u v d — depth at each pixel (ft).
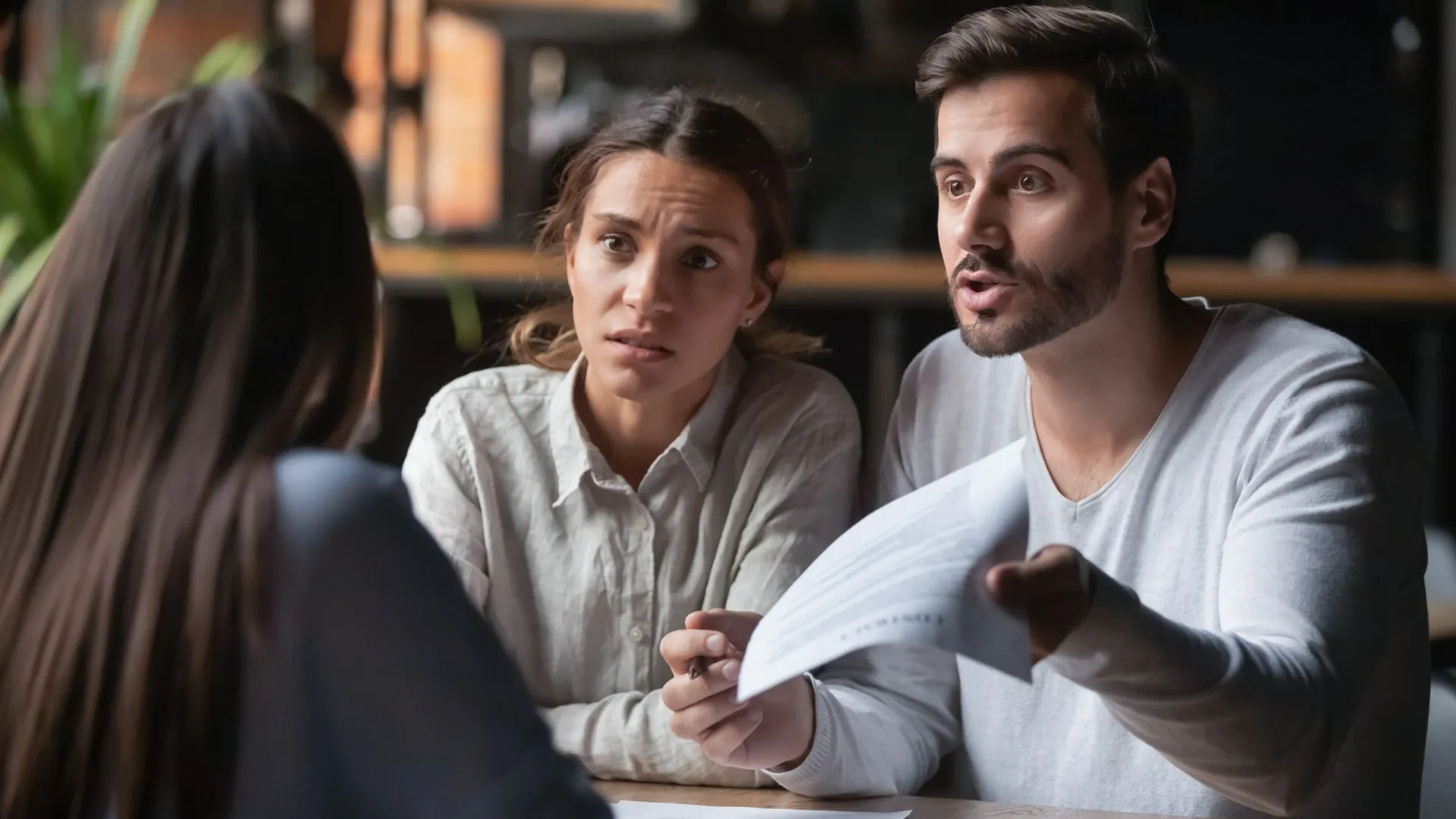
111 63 8.50
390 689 2.86
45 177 7.47
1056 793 4.68
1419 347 13.04
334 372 3.10
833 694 4.55
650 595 4.87
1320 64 20.04
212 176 3.02
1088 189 4.28
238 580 2.80
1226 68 20.21
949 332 5.47
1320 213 20.25
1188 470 4.55
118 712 2.80
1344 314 12.99
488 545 4.91
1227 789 3.66
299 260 3.04
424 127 13.35
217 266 2.97
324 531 2.86
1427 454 13.04
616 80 19.61
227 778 2.81
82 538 2.88
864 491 5.62
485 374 5.22
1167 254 4.68
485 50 20.77
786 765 4.24
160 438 2.90
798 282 12.67
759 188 4.67
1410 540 4.31
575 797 3.00
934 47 4.54
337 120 12.31
